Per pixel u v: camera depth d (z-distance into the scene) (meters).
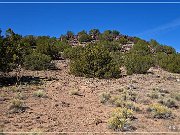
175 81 26.55
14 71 25.34
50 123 12.66
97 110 15.17
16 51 21.50
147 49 45.56
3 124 11.95
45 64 27.95
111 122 12.80
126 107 15.73
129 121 13.52
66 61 34.06
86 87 20.48
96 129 12.48
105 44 45.16
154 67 35.66
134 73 29.45
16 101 14.38
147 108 15.60
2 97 15.78
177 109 16.91
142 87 22.00
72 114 14.22
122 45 50.81
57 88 19.48
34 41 45.78
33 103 15.34
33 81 20.84
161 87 22.75
